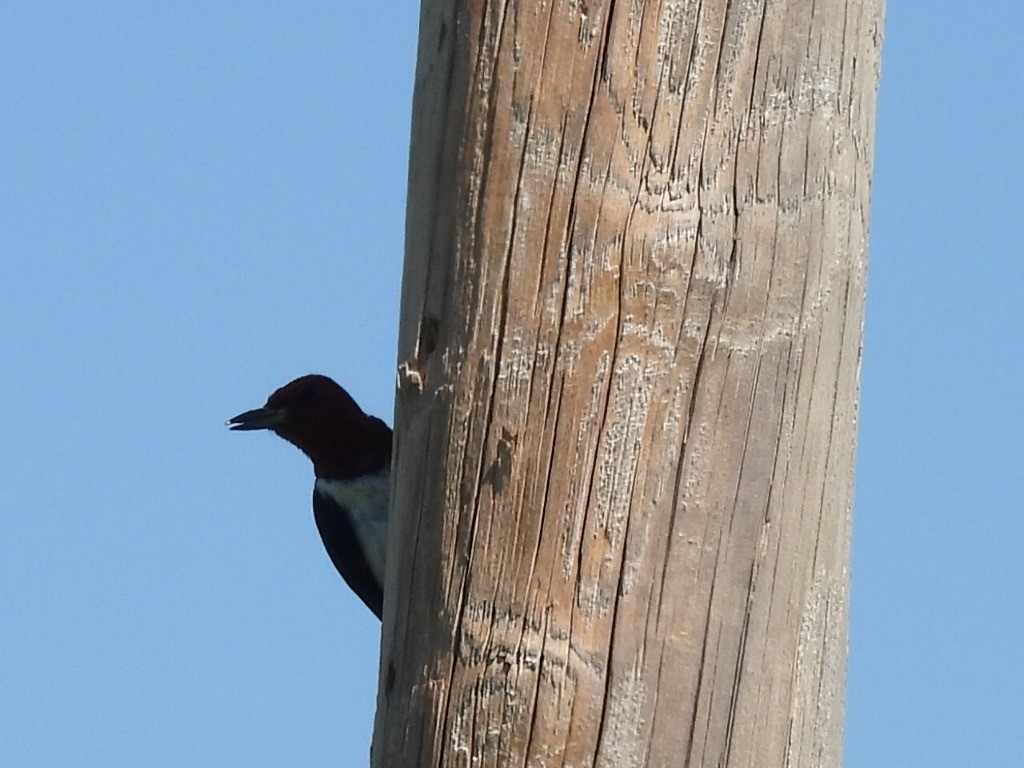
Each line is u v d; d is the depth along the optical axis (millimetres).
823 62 6727
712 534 6426
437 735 6453
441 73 6867
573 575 6418
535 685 6359
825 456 6590
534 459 6492
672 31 6629
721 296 6535
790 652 6441
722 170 6602
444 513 6574
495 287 6609
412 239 6930
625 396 6480
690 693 6352
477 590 6484
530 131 6637
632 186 6578
